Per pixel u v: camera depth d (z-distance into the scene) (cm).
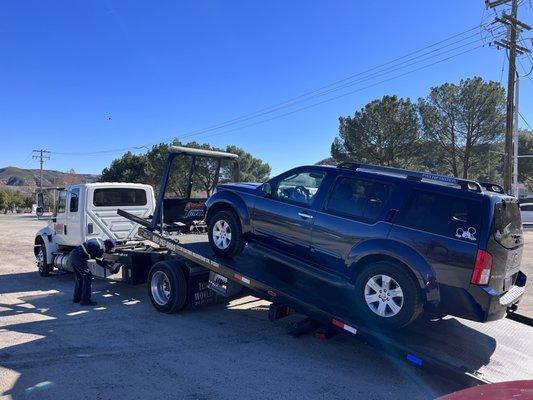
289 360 554
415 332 527
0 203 7625
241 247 683
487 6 2408
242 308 798
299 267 599
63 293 921
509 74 2400
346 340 631
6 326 683
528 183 4819
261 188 662
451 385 489
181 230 913
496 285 485
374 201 547
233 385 478
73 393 454
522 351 516
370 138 3912
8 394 450
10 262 1357
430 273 488
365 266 543
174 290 730
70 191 1041
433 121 3866
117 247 970
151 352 573
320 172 604
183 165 911
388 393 468
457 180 506
